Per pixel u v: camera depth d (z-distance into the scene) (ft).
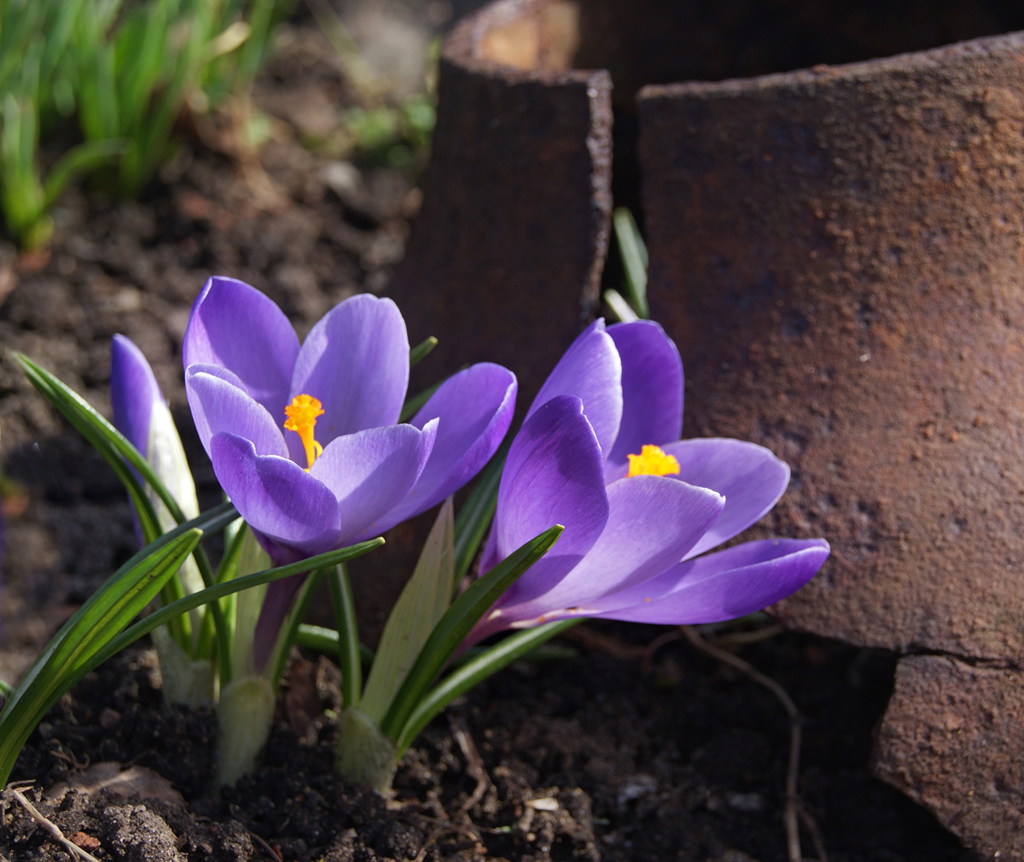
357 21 4.58
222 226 3.44
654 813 2.08
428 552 1.95
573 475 1.79
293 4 4.52
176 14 3.30
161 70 3.44
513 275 2.19
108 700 2.10
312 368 1.90
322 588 2.23
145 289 3.19
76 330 2.97
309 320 3.20
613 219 2.68
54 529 2.51
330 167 3.81
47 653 1.89
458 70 2.26
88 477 2.58
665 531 1.82
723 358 2.08
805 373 2.06
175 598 2.02
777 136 2.06
